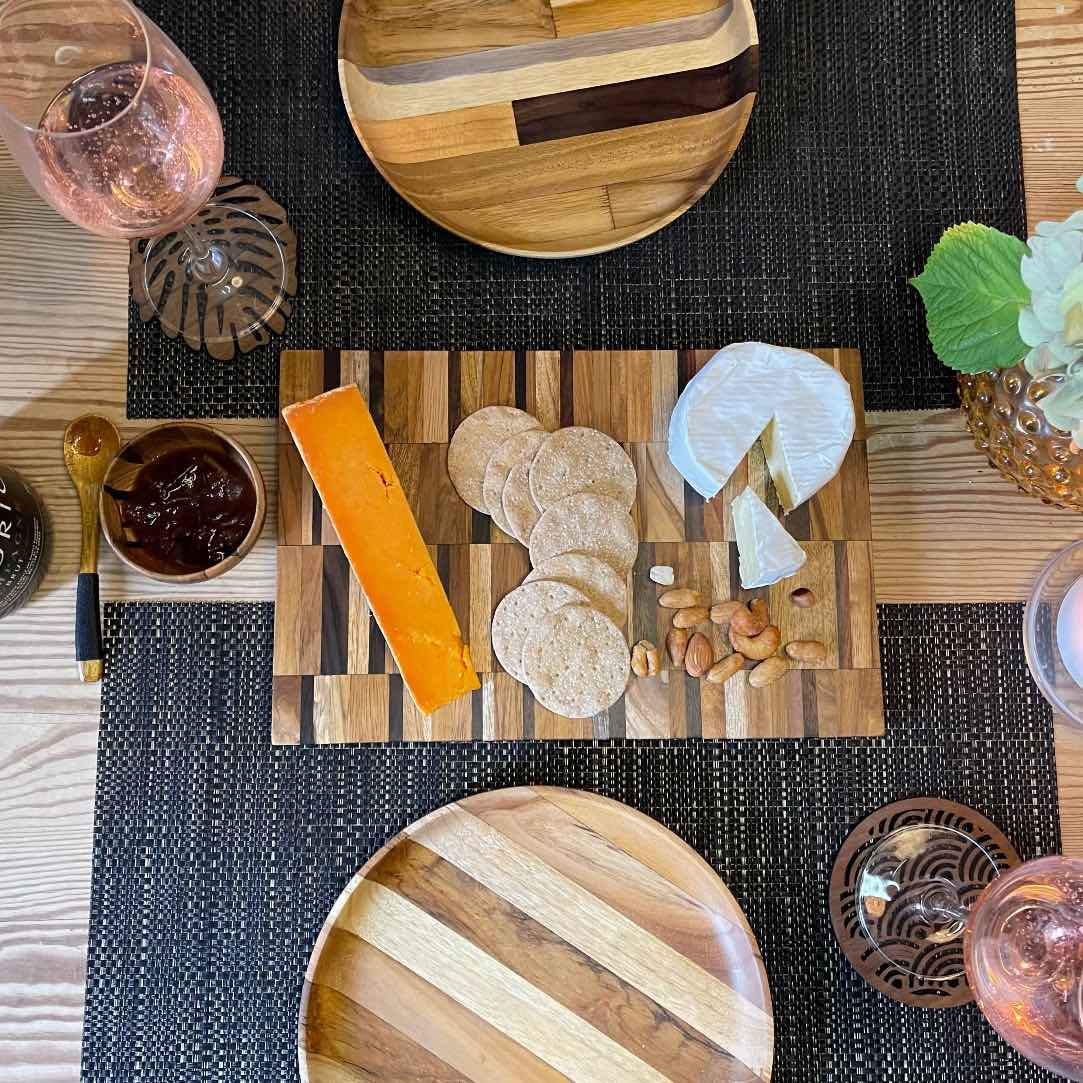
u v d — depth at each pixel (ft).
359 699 3.20
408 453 3.28
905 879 3.18
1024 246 2.68
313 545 3.23
